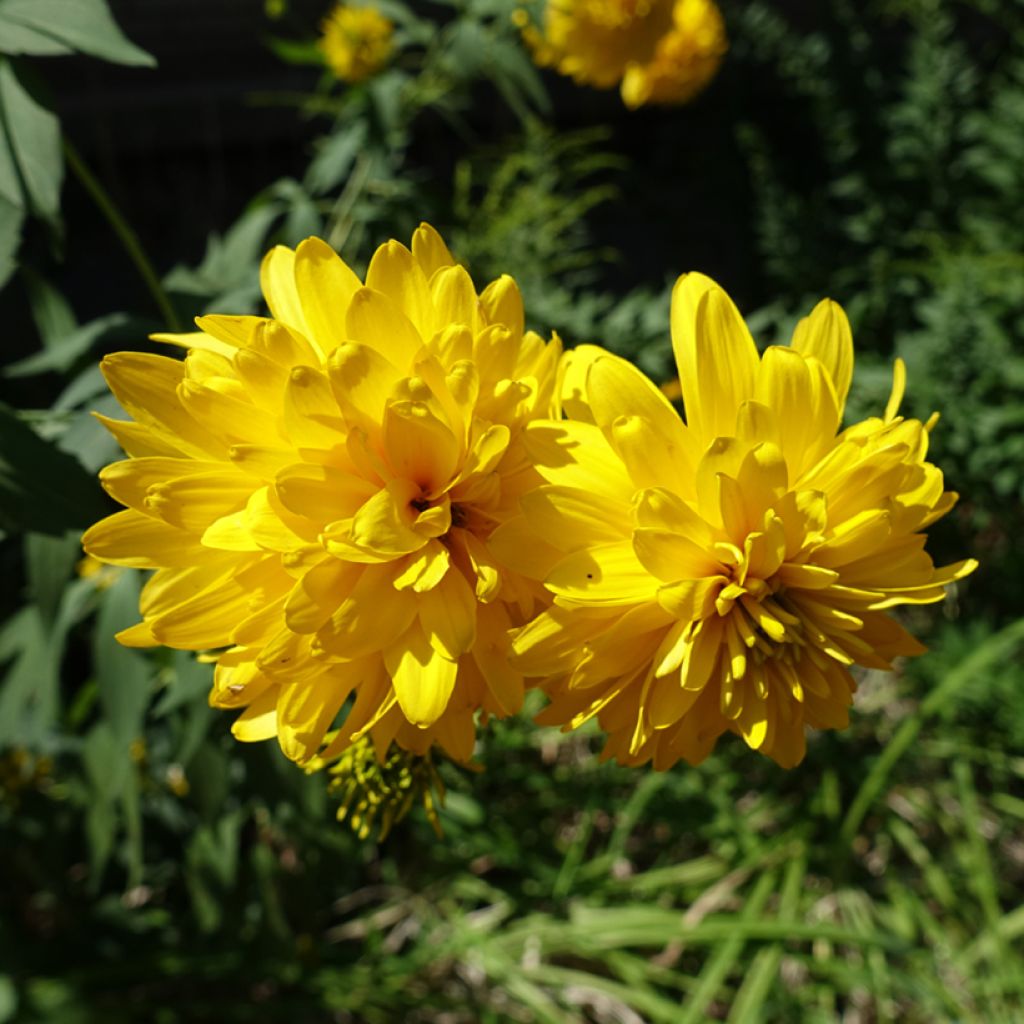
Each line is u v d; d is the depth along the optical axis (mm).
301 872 412
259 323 173
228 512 176
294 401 169
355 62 439
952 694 467
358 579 178
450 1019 444
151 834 433
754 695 185
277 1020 438
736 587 177
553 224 540
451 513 186
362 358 168
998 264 534
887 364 490
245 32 799
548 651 175
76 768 395
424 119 832
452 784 245
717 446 172
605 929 430
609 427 177
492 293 185
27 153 229
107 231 790
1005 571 503
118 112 802
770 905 463
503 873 474
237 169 847
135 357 178
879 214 600
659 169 829
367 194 435
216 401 174
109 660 287
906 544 189
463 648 172
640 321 464
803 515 177
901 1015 439
